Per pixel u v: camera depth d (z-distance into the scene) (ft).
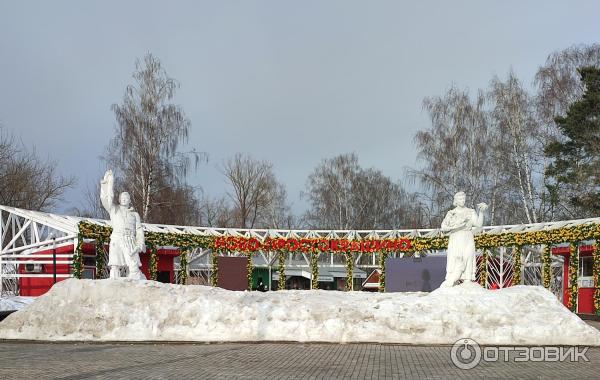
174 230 111.24
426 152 132.57
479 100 130.93
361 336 54.24
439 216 139.85
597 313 78.79
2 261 95.20
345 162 209.15
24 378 36.96
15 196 152.87
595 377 37.55
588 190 117.60
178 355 47.11
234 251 108.37
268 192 220.43
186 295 59.47
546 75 126.11
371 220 214.07
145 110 128.57
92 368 40.75
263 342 54.75
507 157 126.31
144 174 128.26
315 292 65.21
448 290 59.67
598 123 112.68
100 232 87.40
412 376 37.35
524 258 113.50
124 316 57.88
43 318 58.95
